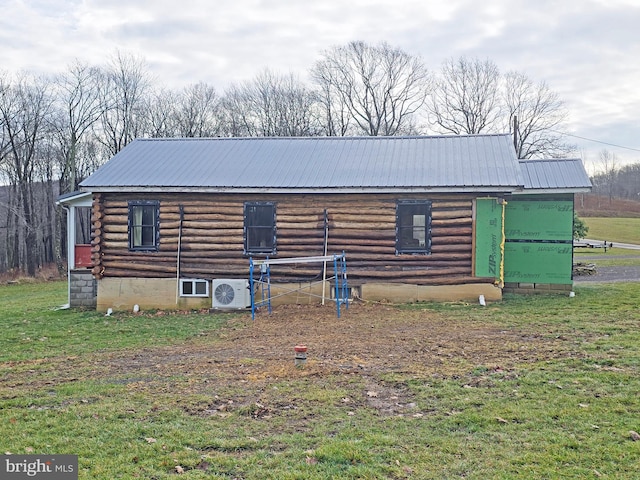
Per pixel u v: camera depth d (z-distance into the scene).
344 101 49.50
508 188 15.45
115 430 6.65
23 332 14.39
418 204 16.34
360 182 16.22
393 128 49.25
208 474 5.48
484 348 10.34
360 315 14.68
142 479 5.39
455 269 16.19
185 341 12.50
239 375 9.02
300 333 12.83
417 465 5.60
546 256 17.45
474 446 6.00
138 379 9.00
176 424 6.82
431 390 7.89
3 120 43.34
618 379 7.96
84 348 12.04
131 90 46.59
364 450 5.93
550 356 9.45
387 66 48.69
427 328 12.69
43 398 8.06
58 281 37.84
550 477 5.28
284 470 5.54
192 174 17.36
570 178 17.53
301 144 19.42
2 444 6.30
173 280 17.17
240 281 16.69
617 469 5.39
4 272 44.94
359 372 8.98
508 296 17.08
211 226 17.02
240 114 49.97
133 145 20.02
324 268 15.98
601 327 11.73
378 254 16.50
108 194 17.34
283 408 7.34
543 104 50.88
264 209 16.97
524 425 6.50
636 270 27.25
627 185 111.50
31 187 46.03
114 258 17.39
